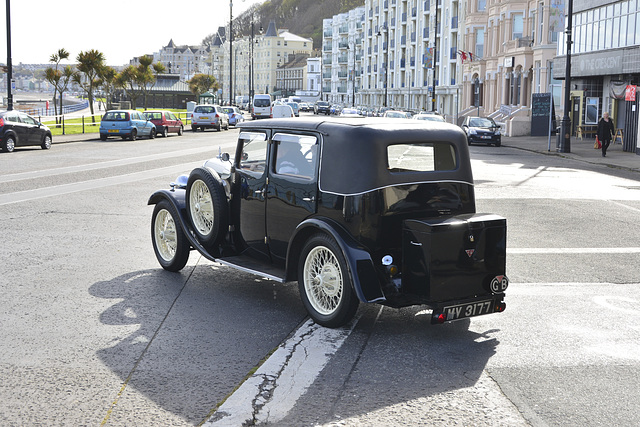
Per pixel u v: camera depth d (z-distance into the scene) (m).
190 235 7.13
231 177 6.86
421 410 4.12
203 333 5.57
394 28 90.94
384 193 5.58
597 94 37.38
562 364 4.96
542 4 43.47
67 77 51.81
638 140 27.09
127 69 74.62
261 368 4.77
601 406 4.22
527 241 9.66
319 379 4.59
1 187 15.02
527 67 45.19
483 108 55.31
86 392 4.34
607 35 33.38
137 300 6.54
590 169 20.98
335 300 5.71
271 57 183.62
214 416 4.00
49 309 6.20
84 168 19.48
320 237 5.67
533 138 39.97
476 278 5.46
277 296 6.78
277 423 3.92
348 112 61.62
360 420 3.98
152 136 36.75
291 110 46.84
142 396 4.29
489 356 5.11
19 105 120.75
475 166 21.33
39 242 9.20
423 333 5.65
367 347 5.27
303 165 6.03
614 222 11.21
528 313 6.28
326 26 132.62
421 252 5.30
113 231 10.05
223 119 48.88
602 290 7.11
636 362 5.02
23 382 4.50
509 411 4.13
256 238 6.60
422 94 79.19
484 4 58.59
